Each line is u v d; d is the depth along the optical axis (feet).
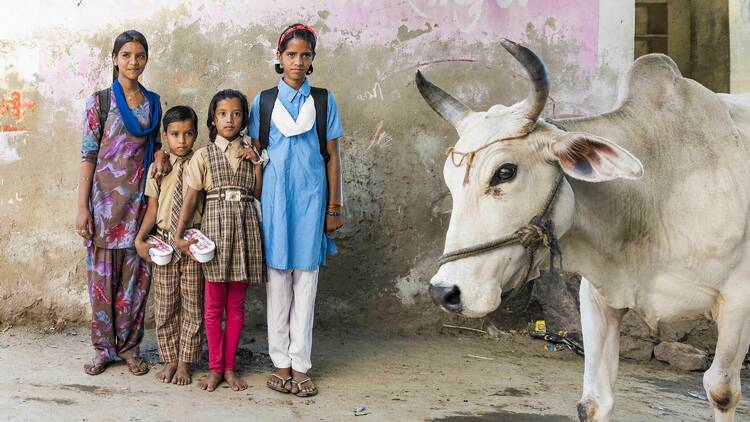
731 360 8.87
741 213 8.66
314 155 11.94
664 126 8.89
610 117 8.84
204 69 15.20
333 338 15.19
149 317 15.15
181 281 12.05
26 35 14.94
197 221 12.28
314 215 11.88
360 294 15.75
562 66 16.06
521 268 7.89
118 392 11.35
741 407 12.16
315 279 12.14
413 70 15.67
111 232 12.10
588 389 9.13
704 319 14.71
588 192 8.36
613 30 16.11
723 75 24.23
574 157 7.63
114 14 15.03
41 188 15.02
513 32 15.92
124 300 12.39
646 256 8.82
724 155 8.83
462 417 10.98
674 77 9.23
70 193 15.02
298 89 12.00
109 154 12.07
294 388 11.76
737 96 10.50
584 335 9.34
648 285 8.95
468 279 7.52
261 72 15.31
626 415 11.42
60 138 15.02
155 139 12.61
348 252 15.67
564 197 7.91
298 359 11.91
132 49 11.86
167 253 11.82
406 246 15.80
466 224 7.64
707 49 25.07
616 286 8.86
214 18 15.17
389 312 15.80
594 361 9.16
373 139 15.62
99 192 12.11
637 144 8.70
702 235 8.66
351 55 15.49
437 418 10.90
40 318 15.03
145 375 12.32
